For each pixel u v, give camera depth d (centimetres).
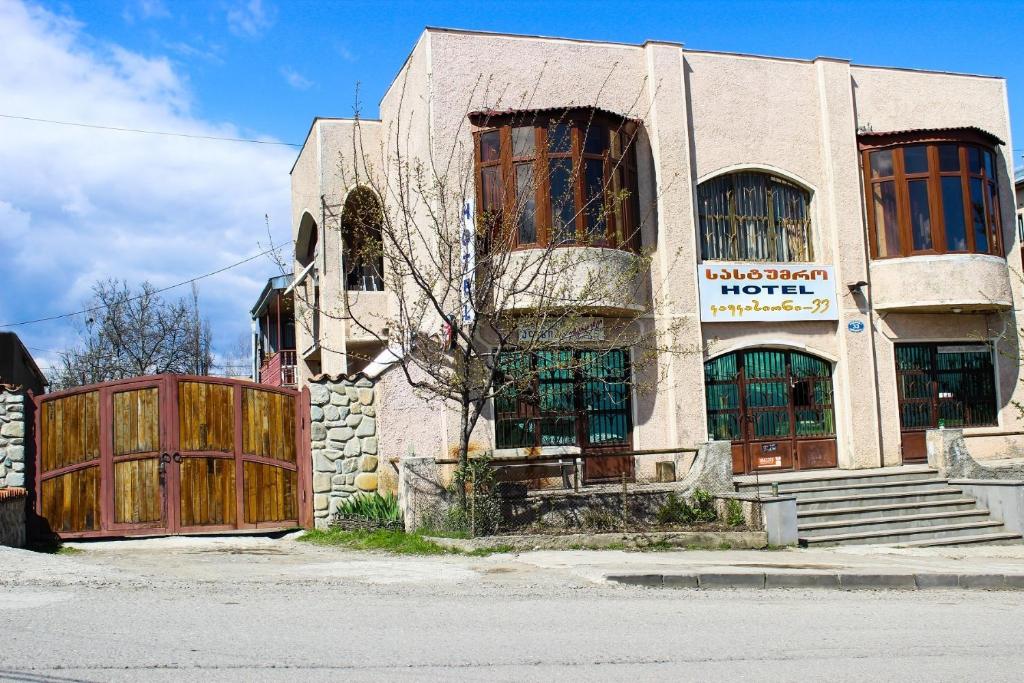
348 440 1414
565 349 1531
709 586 1119
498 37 1716
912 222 1892
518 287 1548
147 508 1326
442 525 1341
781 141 1888
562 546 1323
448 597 965
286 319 3169
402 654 721
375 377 1453
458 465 1356
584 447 1686
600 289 1528
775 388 1853
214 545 1284
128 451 1327
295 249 2353
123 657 688
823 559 1310
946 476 1748
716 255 1841
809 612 970
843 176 1898
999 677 711
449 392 1362
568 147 1647
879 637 850
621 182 1709
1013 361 1989
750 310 1812
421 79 1708
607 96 1772
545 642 778
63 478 1310
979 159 1927
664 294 1750
